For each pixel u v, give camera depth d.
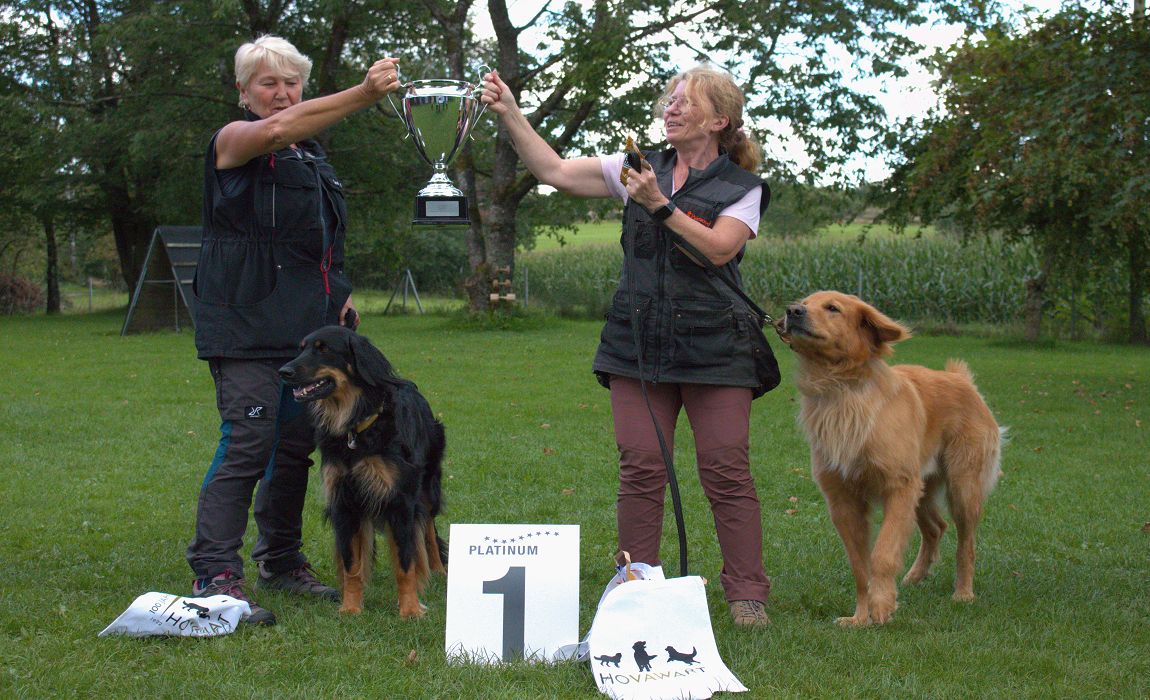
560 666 3.50
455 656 3.53
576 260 32.28
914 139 19.86
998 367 14.88
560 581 3.67
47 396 10.86
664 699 3.22
